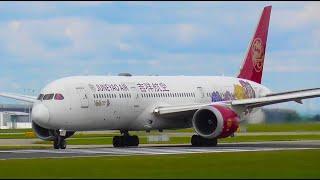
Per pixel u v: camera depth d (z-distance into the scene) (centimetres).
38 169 10031
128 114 17238
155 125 17800
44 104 15988
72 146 18425
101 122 16762
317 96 16650
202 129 16800
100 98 16575
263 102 16988
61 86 16200
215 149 15212
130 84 17475
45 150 15275
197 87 19238
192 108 16900
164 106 17962
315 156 12094
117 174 9225
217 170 9650
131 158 12144
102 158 12206
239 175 8919
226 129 16312
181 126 18175
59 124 16025
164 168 10088
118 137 17925
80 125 16375
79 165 10662
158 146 17525
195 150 14838
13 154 13650
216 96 19650
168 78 18812
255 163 10756
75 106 16150
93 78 16912
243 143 18912
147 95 17675
